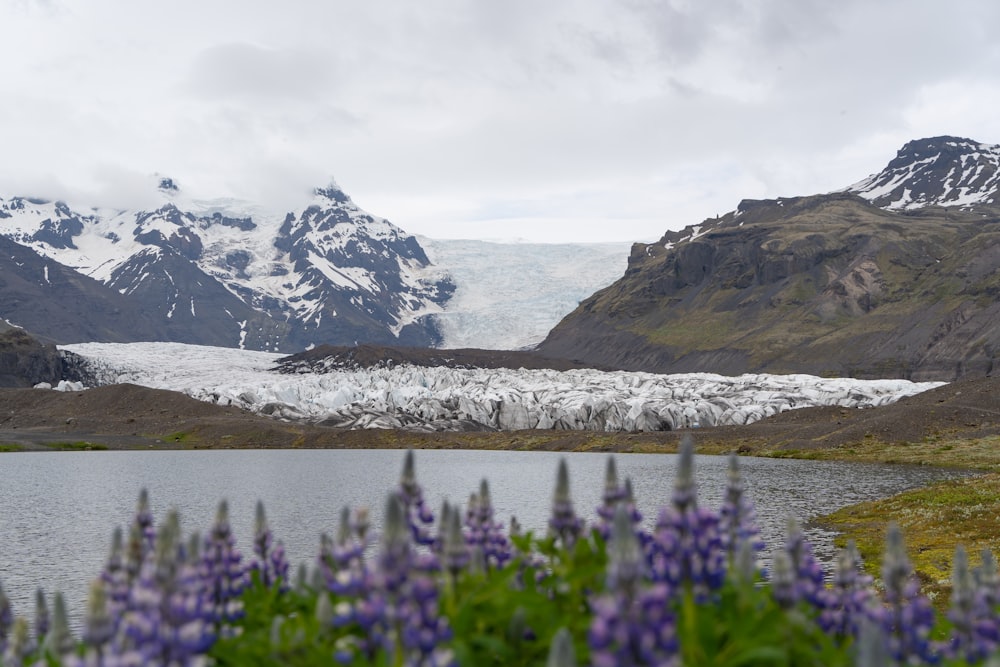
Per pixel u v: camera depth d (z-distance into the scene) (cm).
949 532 5372
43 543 5881
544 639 899
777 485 9994
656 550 1028
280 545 1215
